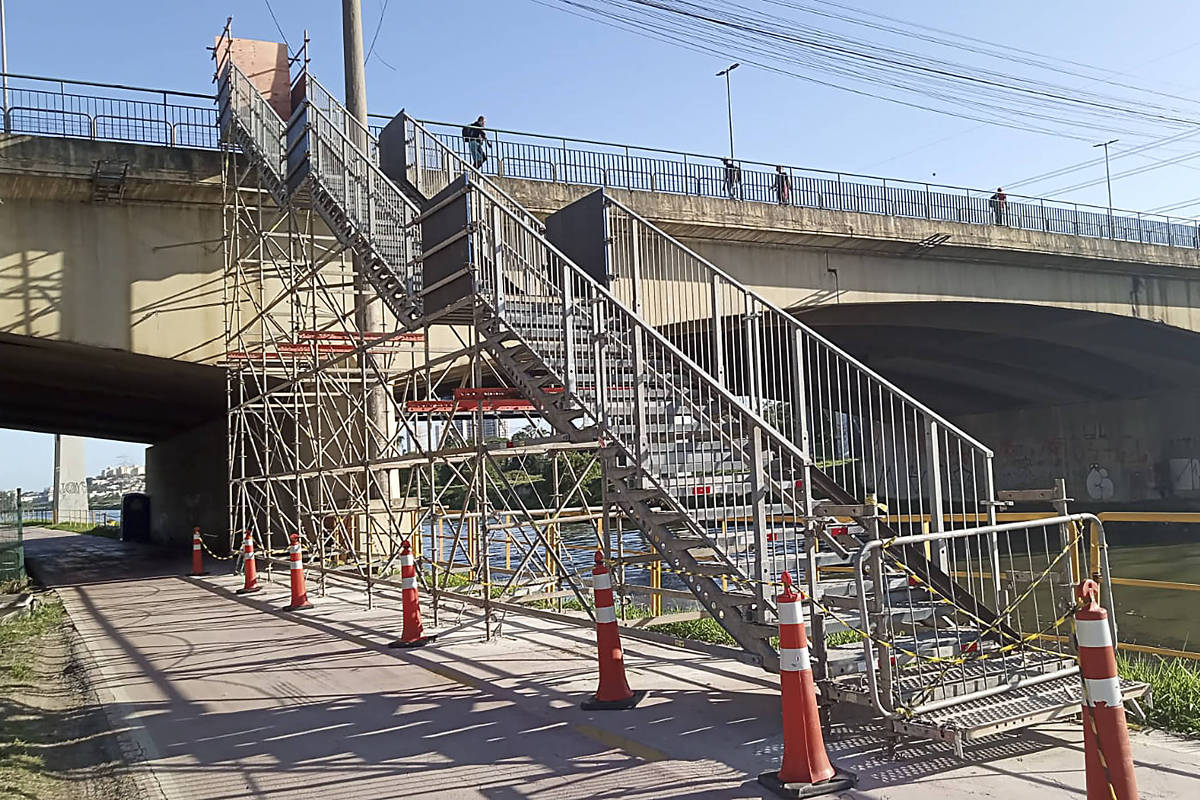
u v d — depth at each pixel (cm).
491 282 1076
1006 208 2797
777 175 2402
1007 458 4703
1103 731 458
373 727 734
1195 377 3856
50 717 820
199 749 698
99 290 1802
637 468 850
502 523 1227
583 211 1223
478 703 792
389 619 1283
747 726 675
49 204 1770
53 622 1434
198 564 2125
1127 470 4159
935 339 3291
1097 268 2972
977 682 630
